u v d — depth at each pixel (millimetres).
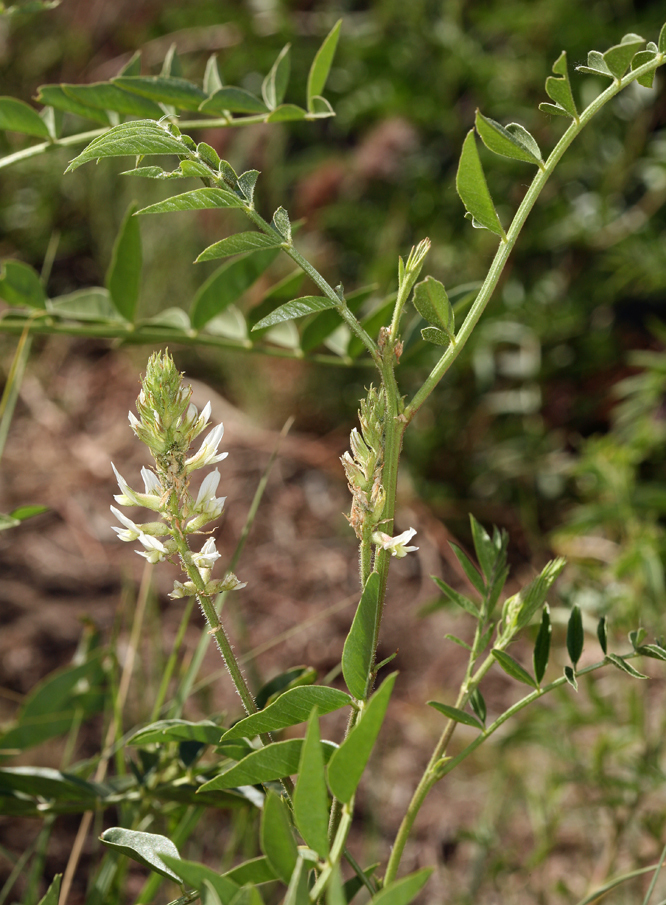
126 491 337
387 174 1450
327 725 1024
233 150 1628
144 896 474
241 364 1604
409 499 1368
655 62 352
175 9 1846
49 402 1656
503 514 1348
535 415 1371
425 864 864
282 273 1517
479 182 341
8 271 563
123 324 594
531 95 1358
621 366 1338
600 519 884
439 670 1140
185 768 461
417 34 1450
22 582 1251
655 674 893
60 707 567
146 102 486
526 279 1367
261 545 1377
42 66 1995
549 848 700
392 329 341
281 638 600
